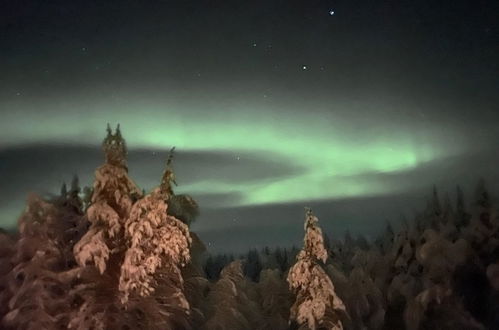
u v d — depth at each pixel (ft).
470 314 95.86
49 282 65.51
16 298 64.44
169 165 70.90
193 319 82.84
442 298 95.25
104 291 65.82
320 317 71.51
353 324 100.48
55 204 72.95
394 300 106.22
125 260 62.44
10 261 71.51
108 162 66.33
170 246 63.52
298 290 76.89
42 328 64.03
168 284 67.92
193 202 78.13
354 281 103.91
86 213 66.69
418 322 96.68
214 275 125.70
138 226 63.21
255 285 107.96
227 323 85.10
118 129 67.41
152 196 64.28
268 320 99.91
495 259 99.81
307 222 74.38
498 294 97.14
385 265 114.52
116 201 65.51
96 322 63.36
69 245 70.23
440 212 121.39
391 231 135.74
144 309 66.18
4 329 66.74
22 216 66.59
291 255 141.18
